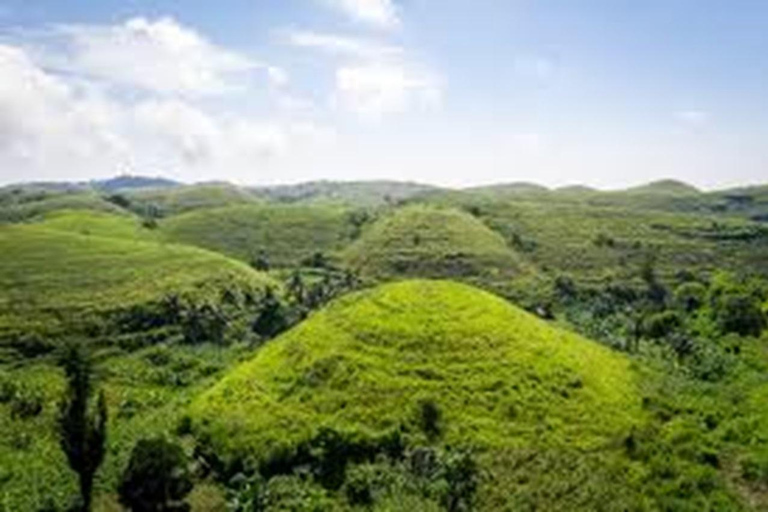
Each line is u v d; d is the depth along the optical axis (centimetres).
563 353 7569
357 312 7869
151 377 8906
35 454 6178
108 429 6625
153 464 5084
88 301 11481
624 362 8425
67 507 5272
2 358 9562
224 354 9994
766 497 5500
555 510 5150
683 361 8988
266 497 5266
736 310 10669
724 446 6262
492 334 7544
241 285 13388
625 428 6309
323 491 5419
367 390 6538
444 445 5894
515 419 6316
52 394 7869
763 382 8044
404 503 5184
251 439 5984
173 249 15012
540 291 15362
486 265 17050
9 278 12131
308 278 16175
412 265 17138
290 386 6688
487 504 5209
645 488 5450
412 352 7119
